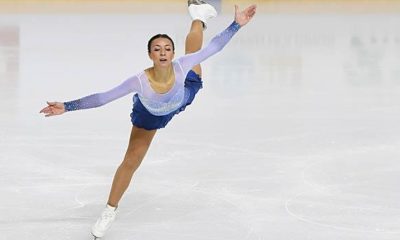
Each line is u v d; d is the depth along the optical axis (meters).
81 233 15.37
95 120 27.12
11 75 38.91
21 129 25.27
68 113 28.36
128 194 18.12
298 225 15.78
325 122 26.83
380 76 39.56
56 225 15.83
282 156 21.78
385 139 24.08
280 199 17.66
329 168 20.44
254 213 16.62
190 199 17.73
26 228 15.62
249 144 23.33
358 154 22.05
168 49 14.14
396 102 31.19
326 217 16.31
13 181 19.08
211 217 16.39
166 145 23.16
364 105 30.45
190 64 14.92
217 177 19.59
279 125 26.27
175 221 16.14
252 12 15.39
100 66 43.34
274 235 15.17
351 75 40.00
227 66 43.44
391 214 16.50
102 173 19.92
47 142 23.42
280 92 33.84
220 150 22.52
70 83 36.44
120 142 23.56
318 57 48.97
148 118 14.98
